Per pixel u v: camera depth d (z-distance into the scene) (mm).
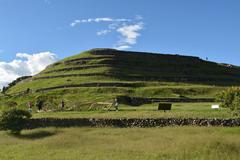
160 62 124750
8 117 40156
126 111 51000
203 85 103250
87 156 24297
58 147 28531
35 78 120125
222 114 42344
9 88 134375
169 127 39094
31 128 44625
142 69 118375
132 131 36969
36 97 88000
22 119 41062
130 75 108875
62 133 36344
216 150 24203
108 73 108750
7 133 39562
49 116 47531
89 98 81500
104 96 80938
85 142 30312
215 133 33094
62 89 93812
